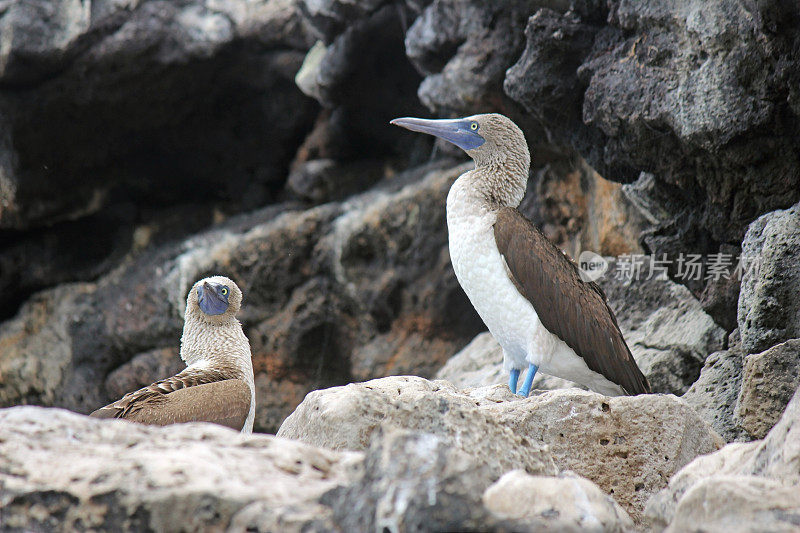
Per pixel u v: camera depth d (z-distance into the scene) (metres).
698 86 11.30
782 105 10.74
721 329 13.38
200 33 21.83
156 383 9.81
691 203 12.84
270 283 21.41
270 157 24.38
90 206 24.47
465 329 21.11
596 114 12.73
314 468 5.36
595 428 7.93
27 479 4.97
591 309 11.22
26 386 23.80
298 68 22.61
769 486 5.14
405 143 23.03
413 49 17.72
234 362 10.77
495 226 11.18
